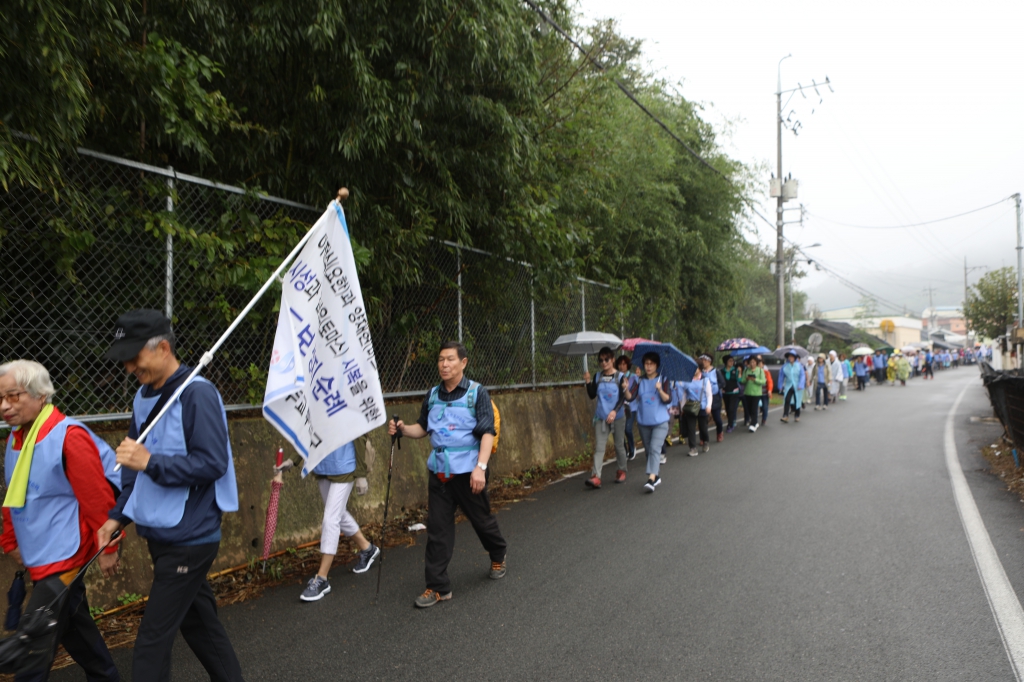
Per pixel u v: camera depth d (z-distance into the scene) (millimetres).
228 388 5906
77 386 4867
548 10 9273
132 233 5129
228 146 5902
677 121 16062
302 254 3920
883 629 3951
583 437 11961
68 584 2822
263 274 5637
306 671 3605
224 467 2732
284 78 6035
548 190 9109
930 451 10922
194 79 4883
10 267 4508
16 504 2832
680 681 3389
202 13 5074
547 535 6293
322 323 3947
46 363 4695
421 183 6777
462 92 6996
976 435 12922
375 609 4496
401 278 6805
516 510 7496
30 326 4605
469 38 6141
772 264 37625
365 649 3865
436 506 4695
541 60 9148
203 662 2959
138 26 5008
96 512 2854
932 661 3533
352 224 6309
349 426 3943
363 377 3990
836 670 3467
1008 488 7848
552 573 5152
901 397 25000
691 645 3809
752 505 7219
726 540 5895
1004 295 44719
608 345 10227
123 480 2910
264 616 4406
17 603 2875
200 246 5273
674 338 17703
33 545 2859
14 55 3682
